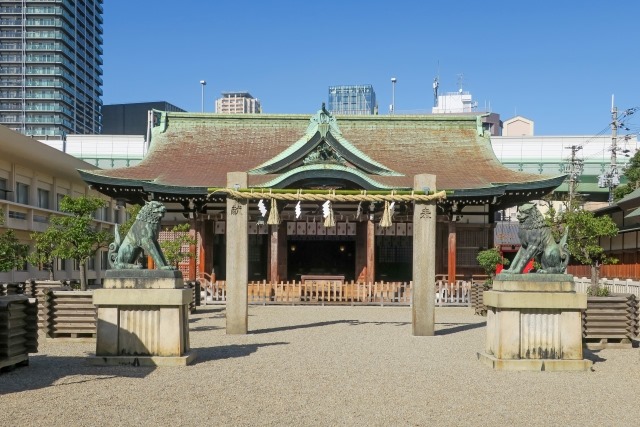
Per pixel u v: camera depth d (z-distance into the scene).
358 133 42.75
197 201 35.81
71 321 16.98
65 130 129.50
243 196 19.41
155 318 13.38
